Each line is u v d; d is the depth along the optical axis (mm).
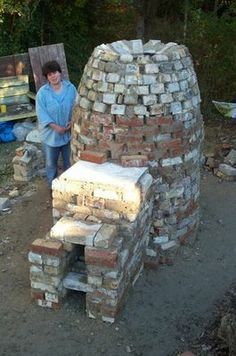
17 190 4457
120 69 3125
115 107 3139
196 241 3742
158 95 3127
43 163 4727
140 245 3264
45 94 3859
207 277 3396
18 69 5883
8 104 5824
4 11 5770
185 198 3459
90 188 3008
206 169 4848
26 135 5418
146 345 2855
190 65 3342
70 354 2789
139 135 3166
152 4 6461
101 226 2957
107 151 3248
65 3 6691
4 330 2943
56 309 3070
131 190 2930
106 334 2916
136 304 3137
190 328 2980
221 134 5605
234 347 2682
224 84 6199
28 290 3238
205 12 6793
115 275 2830
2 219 4027
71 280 3018
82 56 6941
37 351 2809
